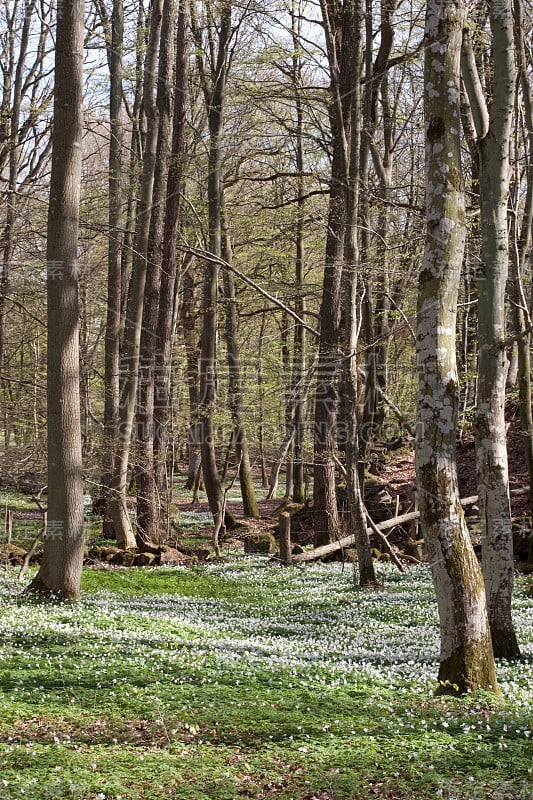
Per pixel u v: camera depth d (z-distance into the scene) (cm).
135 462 2586
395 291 2430
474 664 943
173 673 1014
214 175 2889
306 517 3012
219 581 2161
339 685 1003
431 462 945
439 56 945
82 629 1268
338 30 2612
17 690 905
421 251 1967
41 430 2873
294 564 2459
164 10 2655
